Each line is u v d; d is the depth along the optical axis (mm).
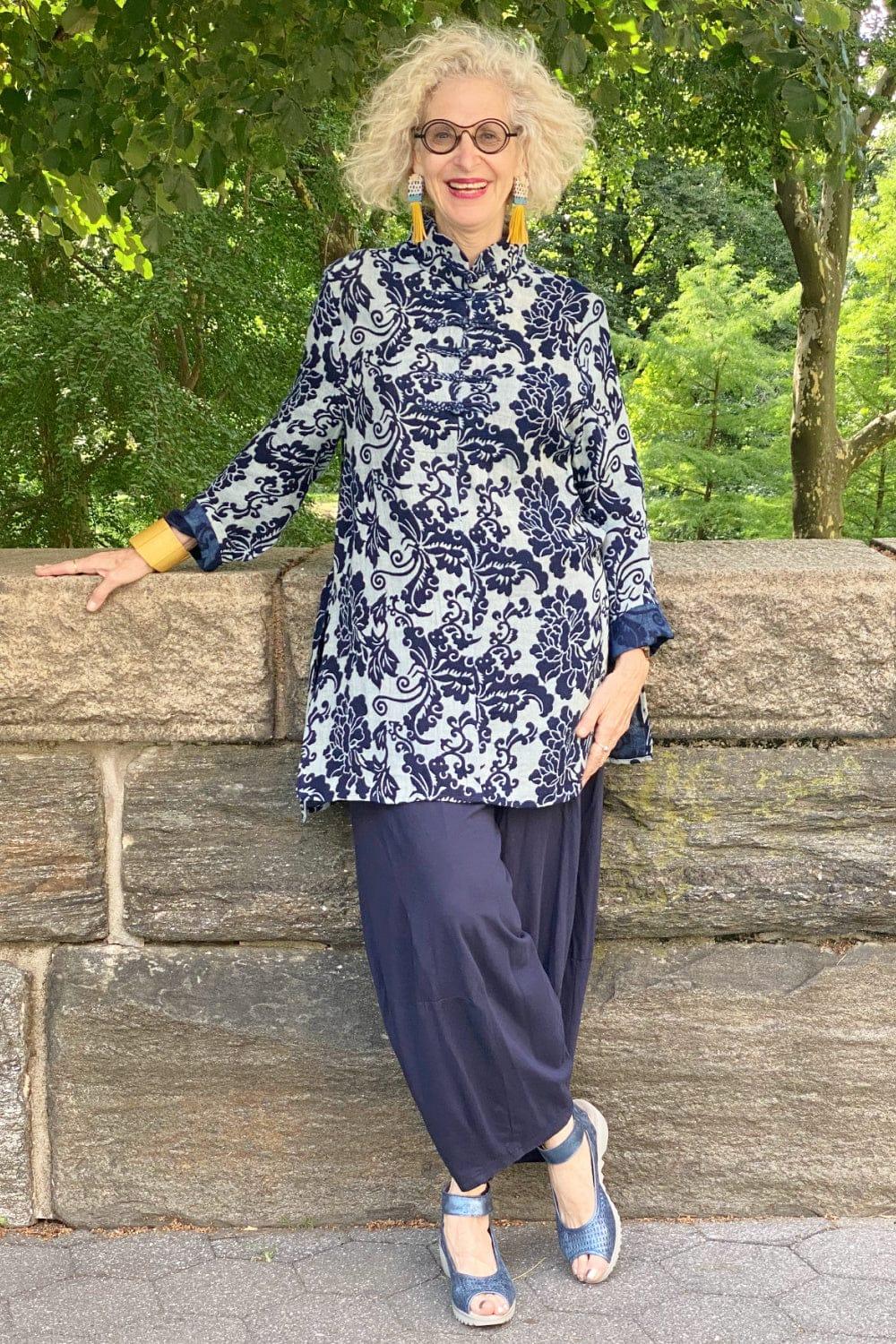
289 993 2445
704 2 3037
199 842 2416
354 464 2057
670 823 2402
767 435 15039
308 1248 2389
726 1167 2477
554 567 2018
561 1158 2221
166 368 9820
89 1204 2486
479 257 2020
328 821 2406
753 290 14812
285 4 3025
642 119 9961
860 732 2367
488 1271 2137
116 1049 2457
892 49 9055
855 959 2436
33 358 8547
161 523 2301
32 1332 2092
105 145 3104
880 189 13500
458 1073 2014
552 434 2016
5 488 9633
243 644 2338
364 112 2154
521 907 2133
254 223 9352
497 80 2016
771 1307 2143
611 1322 2104
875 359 13922
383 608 2008
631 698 2094
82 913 2436
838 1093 2455
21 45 3293
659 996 2443
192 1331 2096
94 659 2348
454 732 1989
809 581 2328
